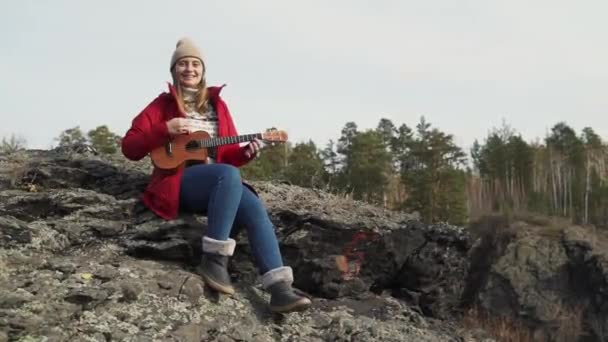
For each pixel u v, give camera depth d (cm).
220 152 484
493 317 2122
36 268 402
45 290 377
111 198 510
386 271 587
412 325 541
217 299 432
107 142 1747
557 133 4641
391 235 579
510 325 2081
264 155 2077
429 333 530
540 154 4500
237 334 408
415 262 593
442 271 607
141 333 378
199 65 480
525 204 3612
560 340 2017
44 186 546
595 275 2097
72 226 465
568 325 2039
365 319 507
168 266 454
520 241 2367
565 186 3862
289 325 447
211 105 491
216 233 423
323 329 465
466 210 2917
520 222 2555
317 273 539
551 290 2153
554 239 2362
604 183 3816
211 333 406
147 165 639
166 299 410
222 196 427
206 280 427
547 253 2280
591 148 4503
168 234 467
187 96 481
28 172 550
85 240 465
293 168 1513
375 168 2853
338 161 3062
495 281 2212
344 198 681
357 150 2942
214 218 426
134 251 462
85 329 364
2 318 342
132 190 538
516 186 4097
